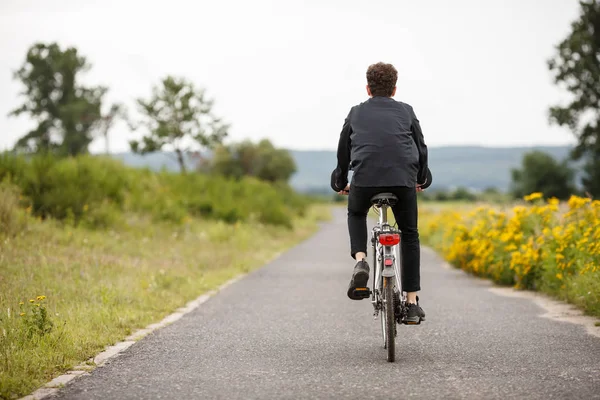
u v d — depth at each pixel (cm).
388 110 1093
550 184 17425
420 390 918
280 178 15338
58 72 15938
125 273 2167
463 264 2905
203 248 3391
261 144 15588
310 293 2122
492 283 2433
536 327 1459
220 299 1970
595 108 10394
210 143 8012
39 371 1005
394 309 1135
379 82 1125
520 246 2317
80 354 1155
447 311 1728
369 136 1073
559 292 1955
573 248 1978
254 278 2575
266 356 1172
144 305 1712
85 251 2467
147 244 3069
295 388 939
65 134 15312
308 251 4225
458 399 870
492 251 2480
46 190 3228
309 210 13112
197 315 1662
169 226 3844
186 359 1145
